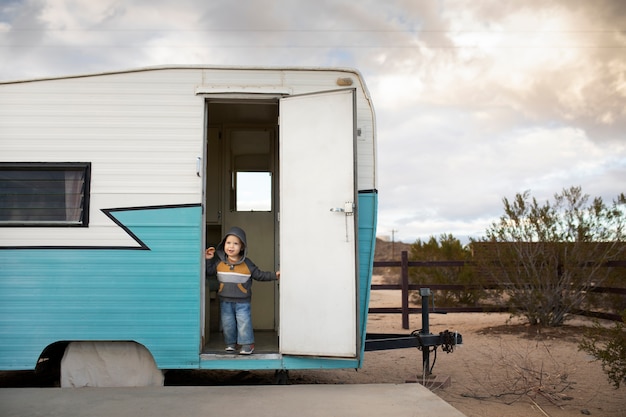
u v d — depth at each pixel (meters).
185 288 4.98
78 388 4.82
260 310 6.66
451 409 4.12
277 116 6.51
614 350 4.92
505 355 7.28
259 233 6.76
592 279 9.55
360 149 5.20
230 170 6.83
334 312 4.87
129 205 5.05
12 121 5.14
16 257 4.99
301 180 5.03
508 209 9.78
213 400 4.37
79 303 4.96
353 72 5.27
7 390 4.72
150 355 5.07
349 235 4.89
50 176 5.13
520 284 9.54
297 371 6.58
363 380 6.14
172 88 5.18
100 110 5.14
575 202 9.61
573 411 4.93
